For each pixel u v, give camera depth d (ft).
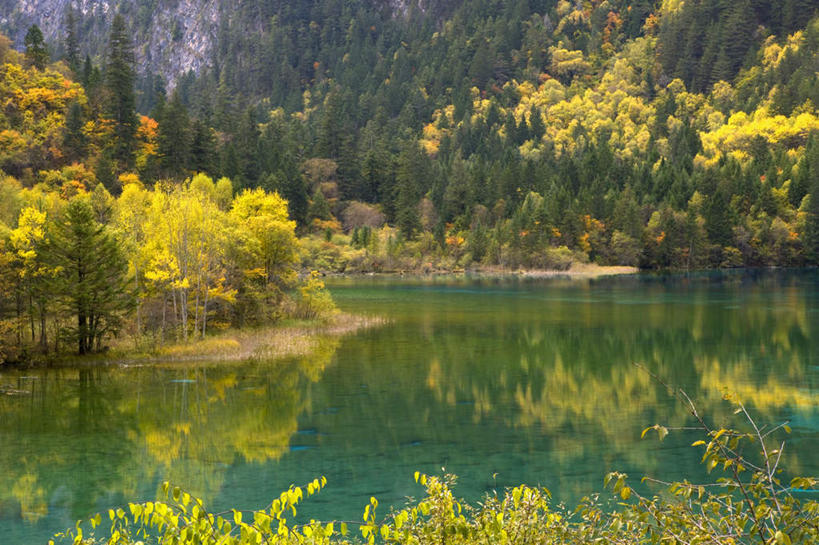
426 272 501.97
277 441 96.48
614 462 85.51
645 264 532.73
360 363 151.74
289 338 181.88
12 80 464.24
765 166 647.56
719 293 320.50
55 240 152.05
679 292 328.08
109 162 416.46
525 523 29.58
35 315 155.22
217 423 105.91
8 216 227.40
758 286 362.53
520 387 128.47
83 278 156.46
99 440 97.86
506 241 514.68
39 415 111.34
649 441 94.68
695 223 526.98
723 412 109.09
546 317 230.68
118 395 124.06
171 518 24.23
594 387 127.85
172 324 182.60
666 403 115.75
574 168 650.84
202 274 175.42
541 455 88.74
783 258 539.29
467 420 106.52
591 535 29.14
